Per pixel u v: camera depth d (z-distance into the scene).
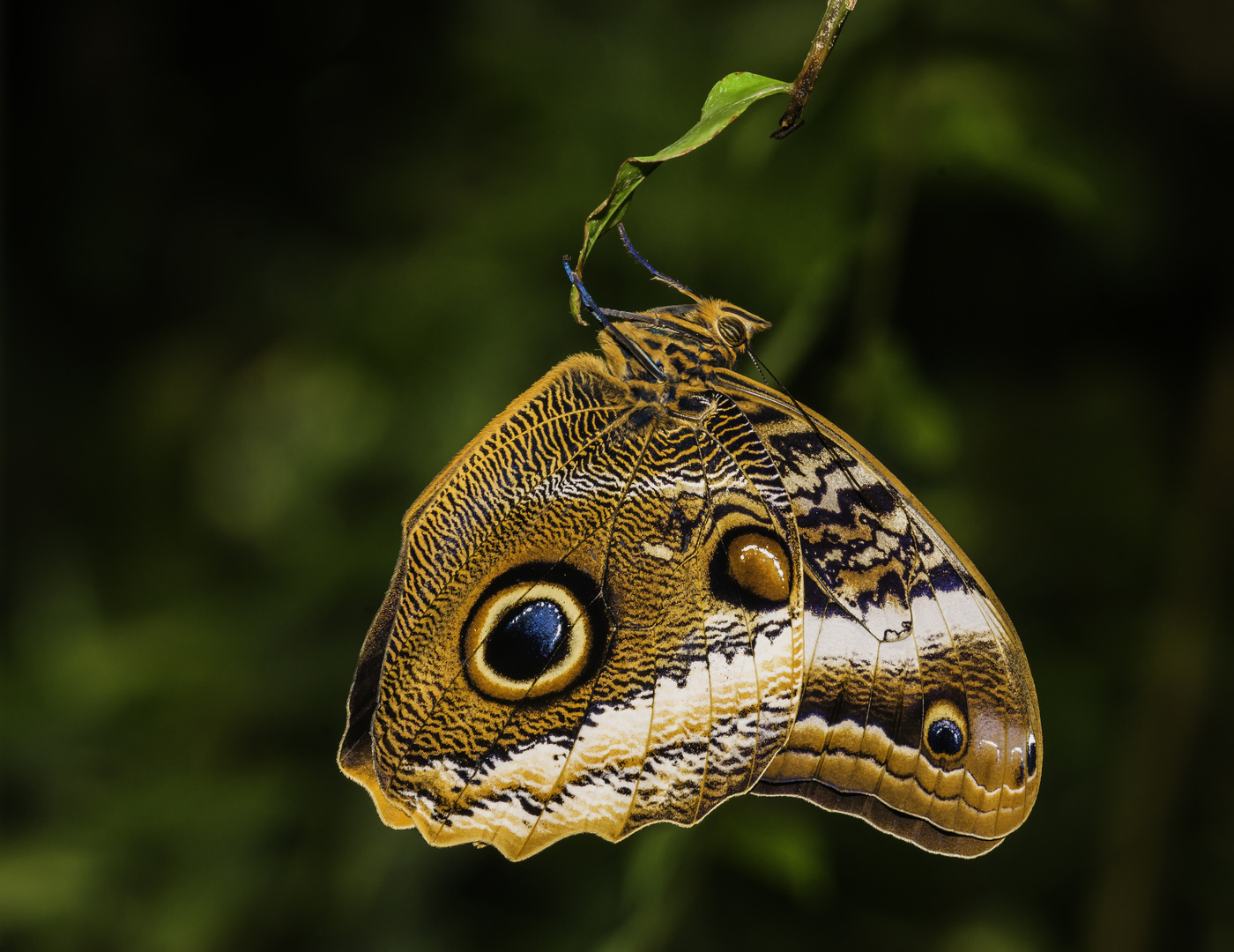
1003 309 0.92
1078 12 0.83
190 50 1.12
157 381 1.16
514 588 0.76
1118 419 0.99
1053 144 0.84
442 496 0.76
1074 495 0.98
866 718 0.77
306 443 0.97
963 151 0.81
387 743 0.76
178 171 1.15
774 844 0.80
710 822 0.80
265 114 1.11
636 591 0.77
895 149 0.81
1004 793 0.77
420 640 0.76
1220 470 0.90
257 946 0.89
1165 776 0.90
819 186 0.84
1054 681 0.92
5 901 0.90
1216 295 0.91
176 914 0.89
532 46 0.92
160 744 0.92
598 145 0.90
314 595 0.91
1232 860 0.91
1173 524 0.91
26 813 0.92
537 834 0.76
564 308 0.90
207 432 1.12
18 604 1.13
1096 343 0.99
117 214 1.17
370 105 1.05
